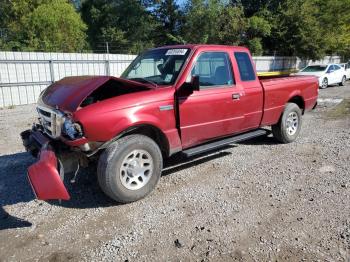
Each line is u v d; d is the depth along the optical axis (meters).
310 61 32.53
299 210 3.89
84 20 39.94
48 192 3.52
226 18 28.50
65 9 28.98
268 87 5.94
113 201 4.22
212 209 3.95
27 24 28.17
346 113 10.35
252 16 31.00
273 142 6.82
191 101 4.63
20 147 6.79
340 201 4.09
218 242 3.29
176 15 35.56
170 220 3.72
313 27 29.33
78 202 4.21
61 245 3.29
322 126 8.47
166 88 4.44
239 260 3.01
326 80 18.69
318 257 3.03
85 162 4.03
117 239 3.38
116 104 3.94
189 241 3.31
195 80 4.36
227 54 5.30
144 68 5.23
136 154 4.12
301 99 6.94
